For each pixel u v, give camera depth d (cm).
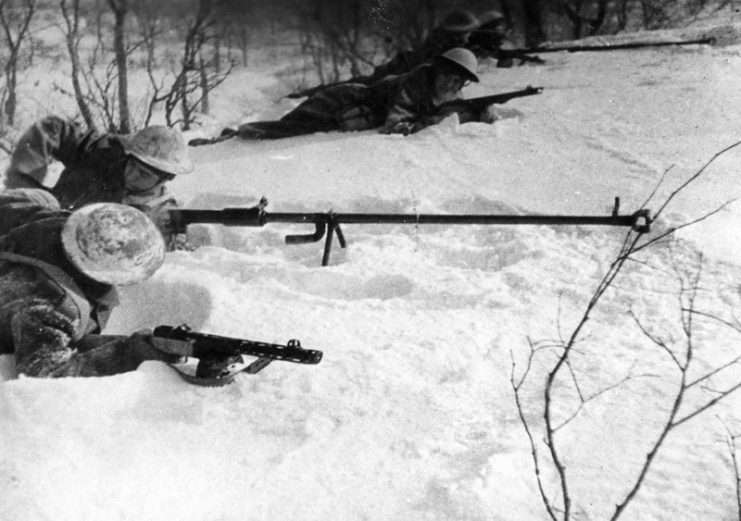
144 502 267
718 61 996
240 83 1755
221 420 310
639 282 415
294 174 694
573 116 788
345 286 462
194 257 500
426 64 799
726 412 295
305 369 342
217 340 331
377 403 315
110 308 380
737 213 494
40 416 294
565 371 333
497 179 624
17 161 514
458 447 286
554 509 247
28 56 1538
